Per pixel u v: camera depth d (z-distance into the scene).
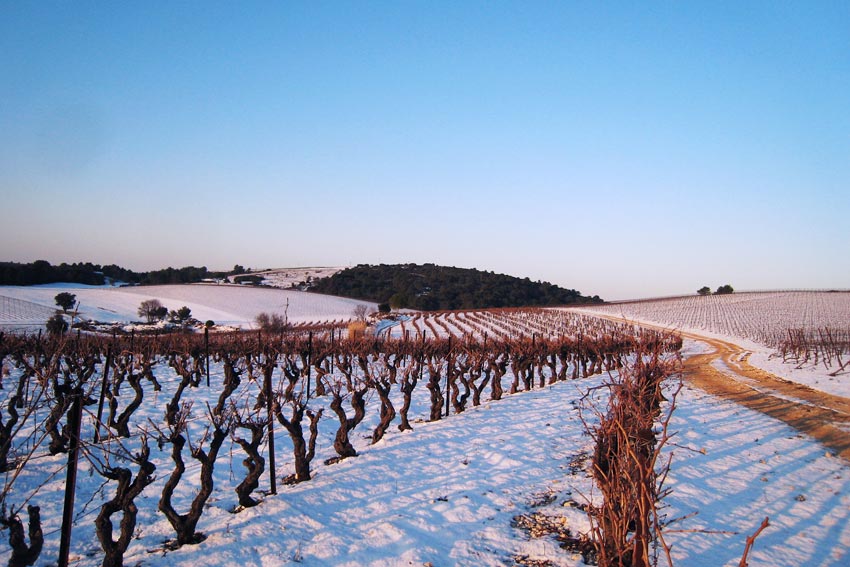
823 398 16.06
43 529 6.57
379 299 117.31
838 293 102.94
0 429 8.48
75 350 15.83
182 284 107.62
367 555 5.77
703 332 56.09
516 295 129.50
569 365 29.81
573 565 5.53
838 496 7.41
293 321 75.19
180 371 17.50
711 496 7.38
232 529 6.43
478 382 22.05
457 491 7.78
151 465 5.71
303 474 8.38
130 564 5.62
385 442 10.70
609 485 4.95
